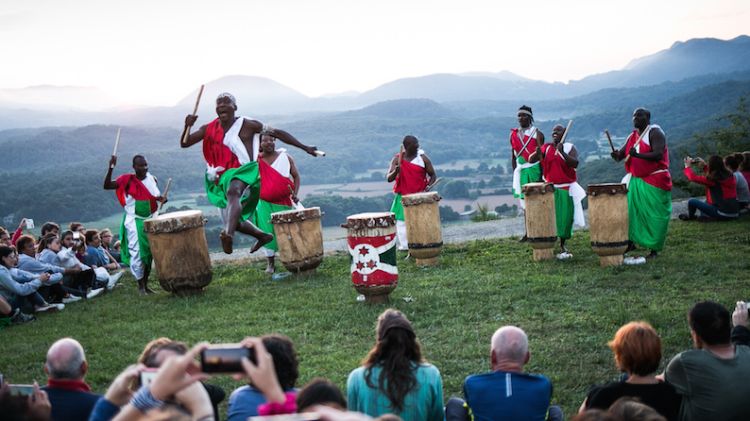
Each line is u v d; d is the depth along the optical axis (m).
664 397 5.22
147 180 12.59
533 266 12.52
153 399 3.42
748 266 11.37
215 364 3.36
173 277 11.75
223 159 10.43
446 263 13.38
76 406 4.89
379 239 10.42
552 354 8.20
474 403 5.27
